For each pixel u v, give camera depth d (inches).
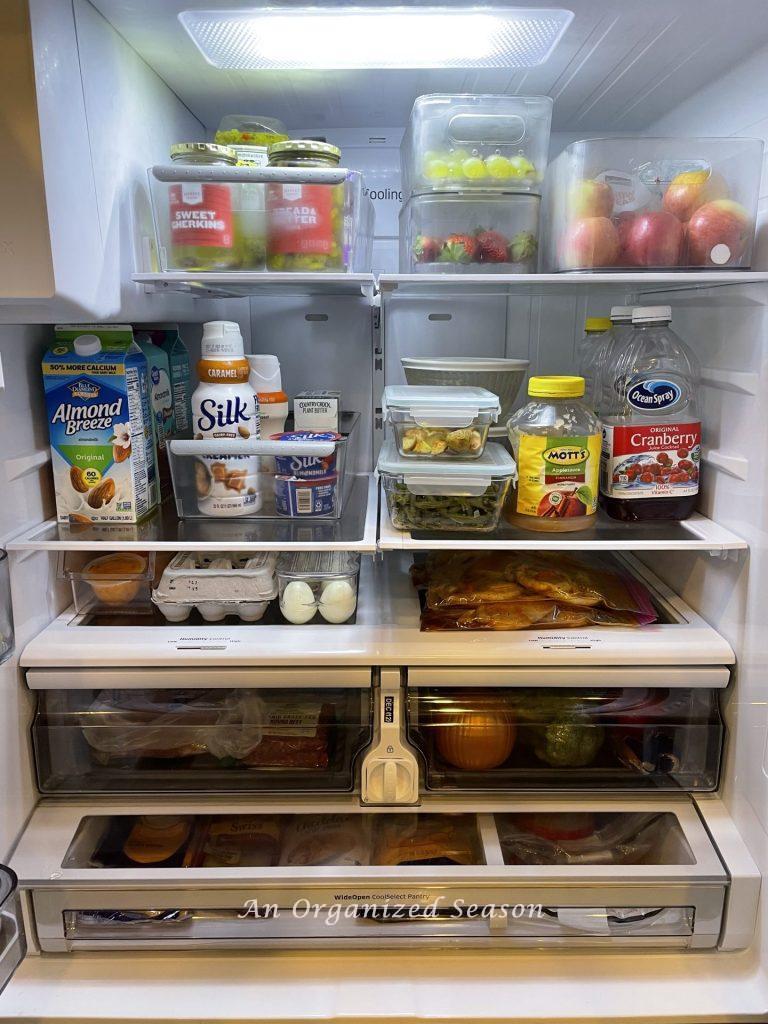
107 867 38.4
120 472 40.1
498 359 46.3
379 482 48.6
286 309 53.0
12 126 28.1
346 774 39.4
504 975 36.3
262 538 38.5
